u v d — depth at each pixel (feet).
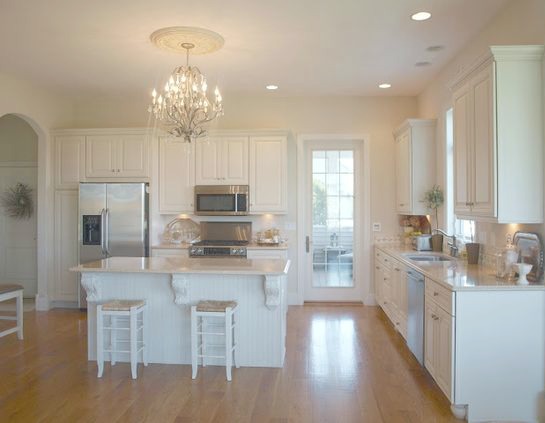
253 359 12.97
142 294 13.30
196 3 11.28
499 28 12.01
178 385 11.62
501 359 9.65
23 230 22.84
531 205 10.11
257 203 19.63
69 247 20.03
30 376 12.26
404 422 9.70
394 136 20.36
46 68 16.48
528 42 10.59
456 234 15.98
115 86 18.89
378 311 19.60
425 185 17.61
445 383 10.16
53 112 20.15
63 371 12.62
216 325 13.01
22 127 22.70
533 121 10.11
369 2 11.26
